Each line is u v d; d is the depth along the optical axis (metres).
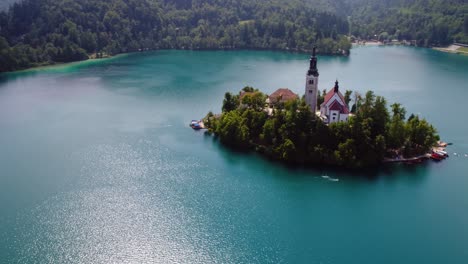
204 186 162.00
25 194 153.25
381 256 123.38
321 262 120.50
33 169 173.50
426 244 129.25
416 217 143.62
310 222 139.50
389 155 186.00
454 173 175.38
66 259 119.06
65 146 198.25
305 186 163.25
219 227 135.75
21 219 137.75
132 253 122.56
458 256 123.75
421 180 169.38
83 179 165.75
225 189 160.00
